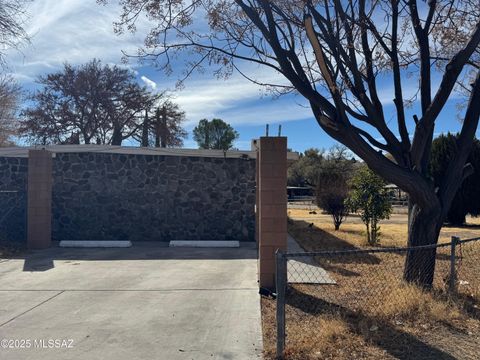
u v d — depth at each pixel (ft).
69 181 47.16
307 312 20.17
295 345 15.74
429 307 19.49
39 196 40.24
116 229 47.16
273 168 25.03
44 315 19.85
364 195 45.01
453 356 14.93
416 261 23.36
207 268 31.30
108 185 47.37
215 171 48.24
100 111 115.44
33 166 40.19
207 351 15.62
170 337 17.02
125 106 115.34
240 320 19.12
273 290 24.31
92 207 47.11
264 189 24.89
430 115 22.27
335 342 16.07
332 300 21.95
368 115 23.76
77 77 114.73
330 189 58.54
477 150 70.49
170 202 47.73
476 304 20.86
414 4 23.99
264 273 24.61
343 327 17.38
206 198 48.01
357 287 24.64
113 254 37.76
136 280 27.17
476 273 28.58
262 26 23.49
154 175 47.78
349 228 61.26
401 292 21.22
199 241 43.86
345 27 23.41
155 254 37.91
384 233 54.85
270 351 15.42
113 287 25.29
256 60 24.89
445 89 21.75
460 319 18.61
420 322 18.16
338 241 46.01
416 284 22.43
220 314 20.02
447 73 21.63
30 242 40.09
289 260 33.35
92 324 18.58
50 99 114.42
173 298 22.82
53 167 47.19
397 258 34.30
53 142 112.27
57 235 46.60
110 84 116.47
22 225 44.83
